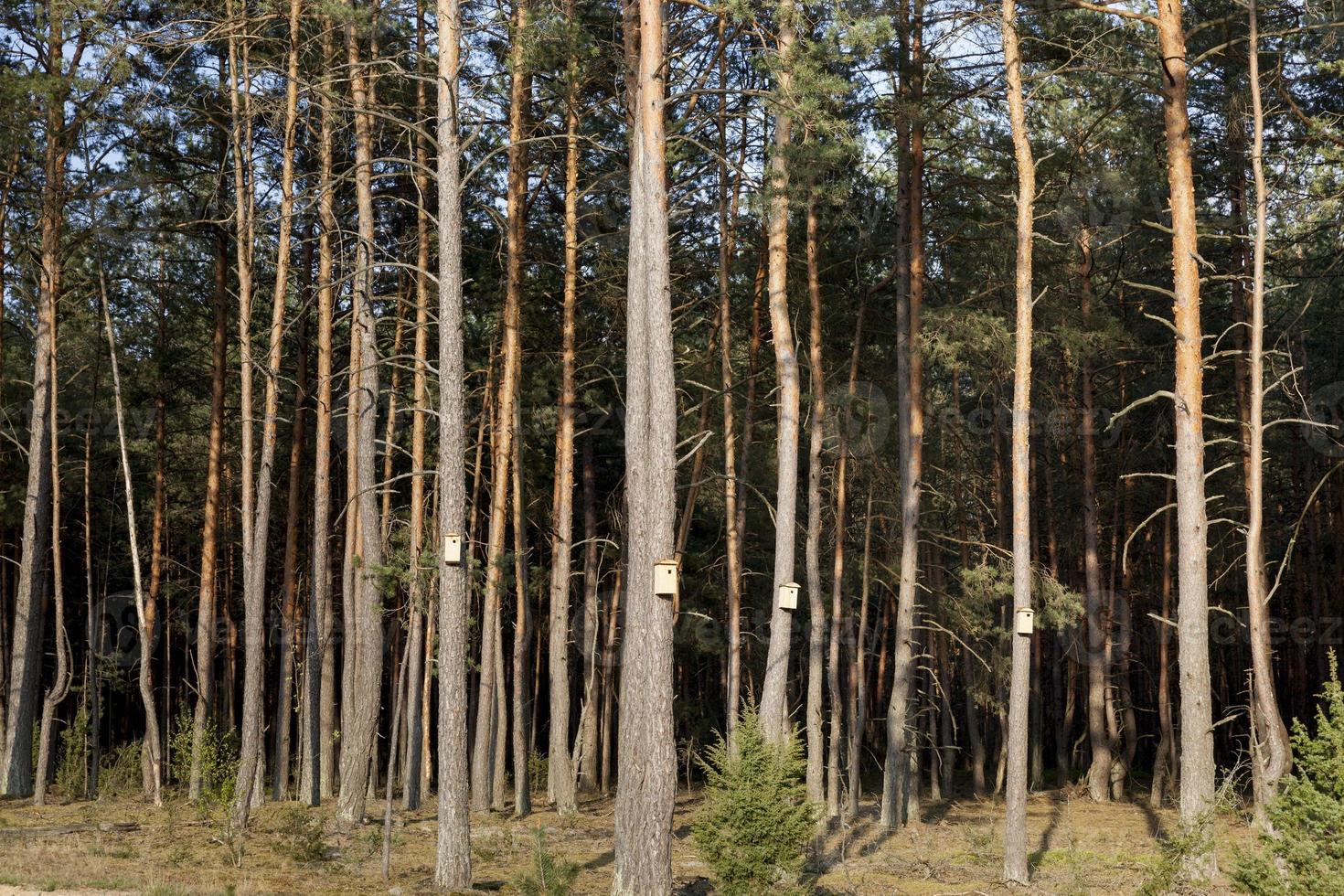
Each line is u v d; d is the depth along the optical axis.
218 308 27.58
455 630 15.60
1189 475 17.41
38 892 13.85
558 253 28.81
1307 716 30.12
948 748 31.23
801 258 24.45
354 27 19.67
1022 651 17.33
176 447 36.41
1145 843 21.88
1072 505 32.75
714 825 13.24
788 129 18.75
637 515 14.38
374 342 22.47
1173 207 17.84
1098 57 20.27
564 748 25.34
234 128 21.83
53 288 26.11
